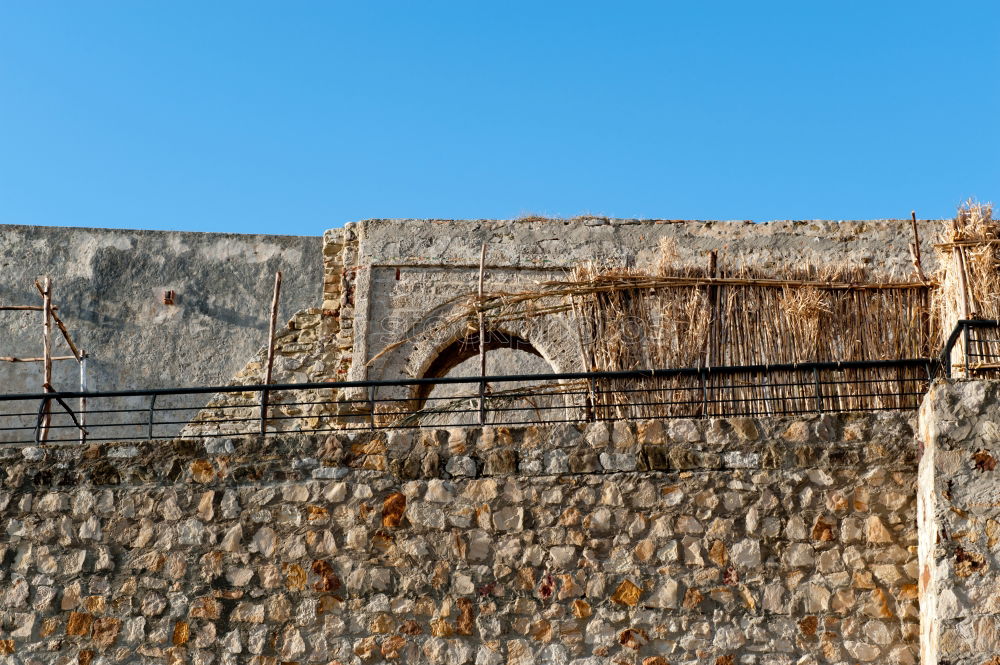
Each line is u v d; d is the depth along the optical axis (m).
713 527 9.34
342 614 9.42
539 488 9.57
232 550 9.66
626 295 11.67
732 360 11.29
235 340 18.72
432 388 16.95
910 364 10.11
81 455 10.02
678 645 9.10
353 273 16.83
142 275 18.98
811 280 11.55
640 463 9.55
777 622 9.09
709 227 16.78
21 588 9.70
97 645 9.53
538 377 9.98
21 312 18.70
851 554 9.19
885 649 8.96
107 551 9.75
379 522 9.61
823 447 9.45
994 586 8.42
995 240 10.46
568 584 9.31
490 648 9.23
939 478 8.73
